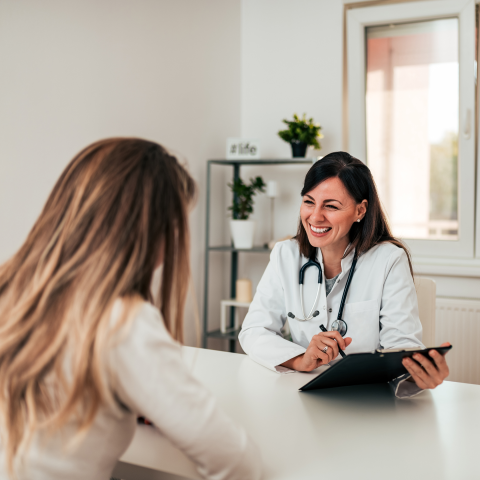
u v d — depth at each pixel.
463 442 0.87
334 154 1.43
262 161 2.72
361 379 1.10
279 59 3.02
